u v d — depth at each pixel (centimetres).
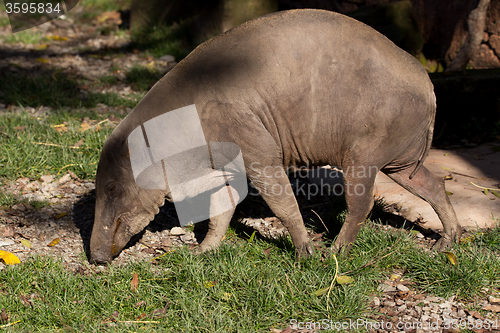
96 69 1371
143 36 1625
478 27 981
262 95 524
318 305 525
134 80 1270
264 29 532
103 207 589
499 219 678
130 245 669
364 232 643
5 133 921
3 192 779
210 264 589
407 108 537
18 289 550
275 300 529
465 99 970
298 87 524
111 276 572
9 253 604
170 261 611
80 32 1764
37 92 1145
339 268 571
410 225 697
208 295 548
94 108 1098
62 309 520
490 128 988
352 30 531
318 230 689
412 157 591
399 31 1176
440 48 1211
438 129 983
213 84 530
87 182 834
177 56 1448
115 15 1906
